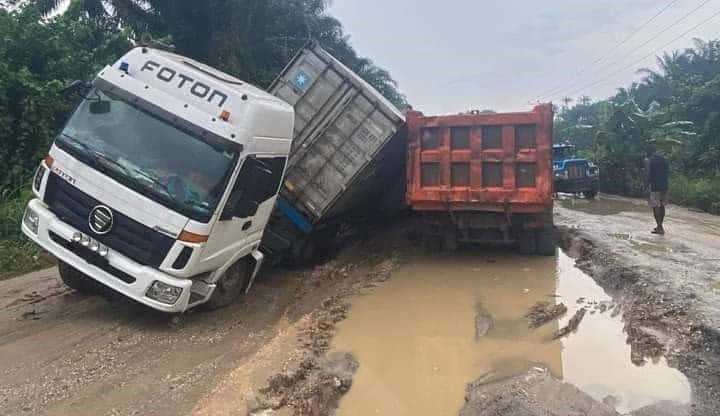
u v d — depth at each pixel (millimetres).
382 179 12047
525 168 9008
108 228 5867
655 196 11984
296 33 28906
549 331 6422
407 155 9602
